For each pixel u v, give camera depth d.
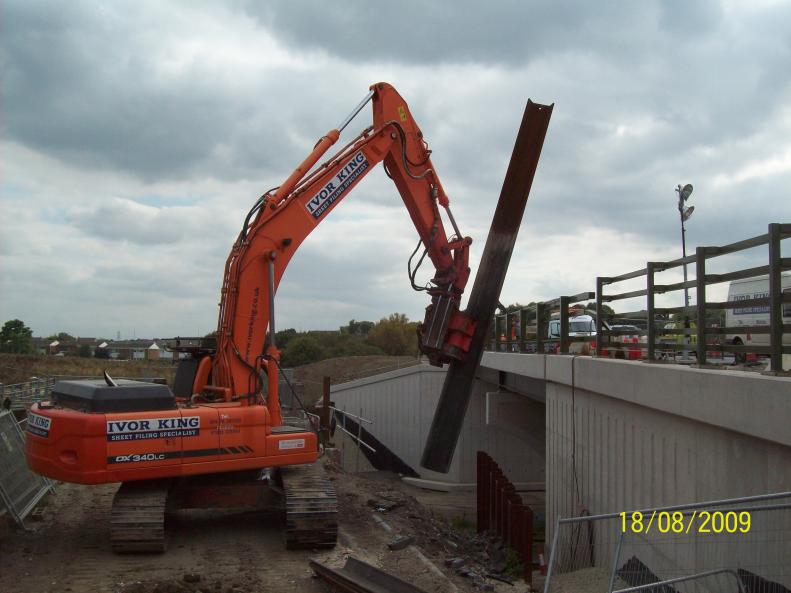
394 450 39.12
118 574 8.84
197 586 8.44
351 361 64.75
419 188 11.86
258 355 10.58
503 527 17.62
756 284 18.02
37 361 47.12
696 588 9.09
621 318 13.75
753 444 8.05
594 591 11.17
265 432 9.97
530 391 21.80
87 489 13.98
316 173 11.20
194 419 9.55
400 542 10.81
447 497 31.75
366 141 11.53
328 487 10.31
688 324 10.92
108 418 9.09
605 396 13.39
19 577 8.61
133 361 52.66
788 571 7.27
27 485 11.62
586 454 14.66
